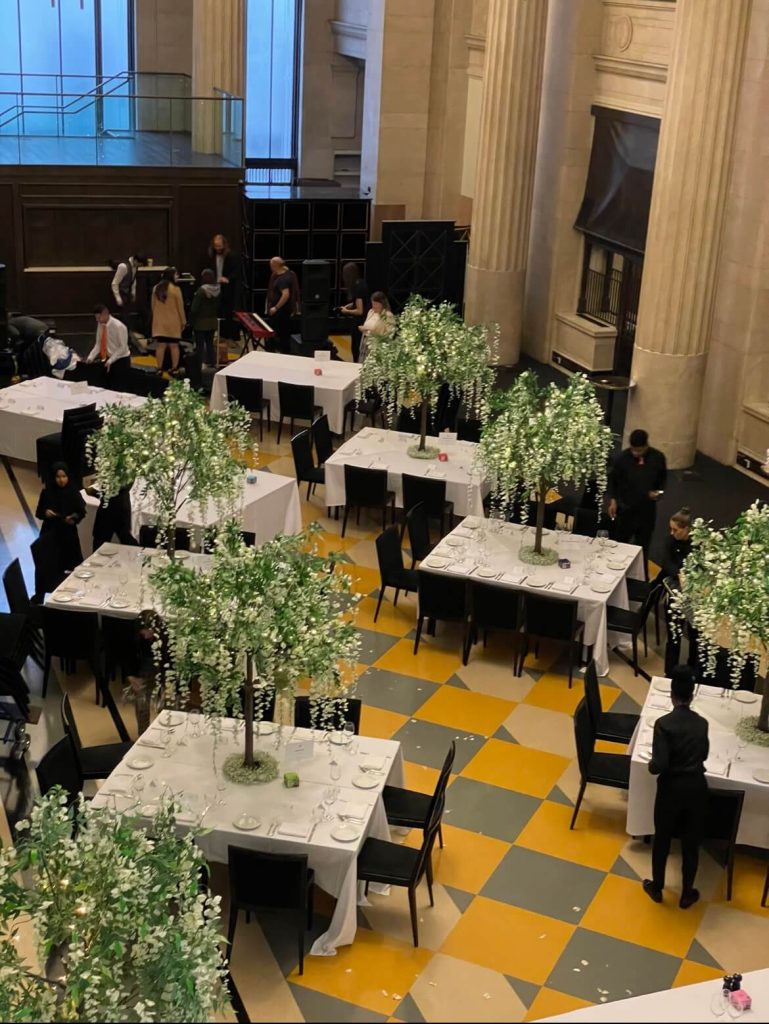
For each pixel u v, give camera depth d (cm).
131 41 2375
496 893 762
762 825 773
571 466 963
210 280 1606
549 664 1032
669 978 701
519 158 1741
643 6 1575
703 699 852
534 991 684
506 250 1784
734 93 1329
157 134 1870
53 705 942
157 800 708
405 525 1269
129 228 1881
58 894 555
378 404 1449
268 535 1152
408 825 751
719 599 763
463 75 2053
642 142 1616
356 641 702
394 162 2077
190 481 939
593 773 811
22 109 1800
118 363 1458
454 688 988
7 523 1231
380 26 2011
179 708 847
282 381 1449
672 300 1397
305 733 779
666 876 788
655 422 1444
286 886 671
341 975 686
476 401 1335
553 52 1739
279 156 2580
